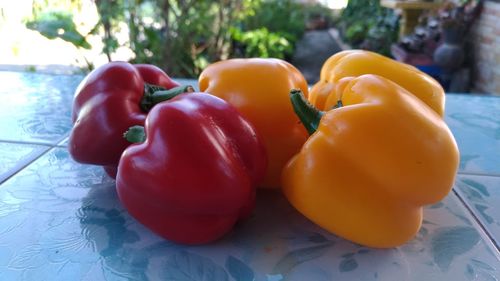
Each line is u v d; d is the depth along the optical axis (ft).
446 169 0.56
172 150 0.55
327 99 0.72
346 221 0.58
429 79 0.75
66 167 0.78
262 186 0.73
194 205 0.56
